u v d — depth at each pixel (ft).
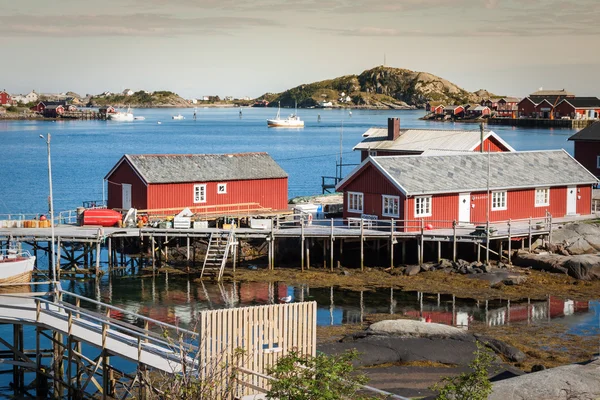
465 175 197.67
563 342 122.21
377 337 109.40
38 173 412.77
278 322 75.82
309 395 61.93
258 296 155.94
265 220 183.73
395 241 175.52
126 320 138.10
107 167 447.42
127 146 609.42
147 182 207.31
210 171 219.41
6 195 326.03
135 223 196.65
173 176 212.64
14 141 655.35
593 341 122.93
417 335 111.14
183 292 159.94
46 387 105.81
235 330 73.82
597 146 272.10
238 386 73.41
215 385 69.87
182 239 194.70
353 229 185.16
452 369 97.19
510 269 170.19
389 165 191.93
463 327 132.46
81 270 178.09
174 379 69.97
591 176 215.10
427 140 254.47
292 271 176.04
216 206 212.43
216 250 176.14
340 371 65.57
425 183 189.16
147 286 165.58
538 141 576.61
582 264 164.66
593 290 157.48
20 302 118.01
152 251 178.91
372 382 91.76
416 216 187.21
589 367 82.79
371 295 155.33
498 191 199.41
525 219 204.85
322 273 173.47
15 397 104.12
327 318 138.82
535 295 154.10
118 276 175.52
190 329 128.57
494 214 199.41
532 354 113.09
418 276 168.25
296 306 76.69
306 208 216.95
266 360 75.20
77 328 102.32
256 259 189.16
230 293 158.61
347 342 107.96
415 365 99.55
